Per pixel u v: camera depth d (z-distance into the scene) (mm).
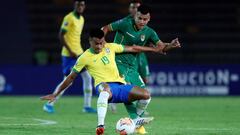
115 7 99500
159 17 98375
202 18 98562
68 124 41031
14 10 94938
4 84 78250
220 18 98500
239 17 98625
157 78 78125
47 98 33250
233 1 99500
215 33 97125
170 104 64125
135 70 38562
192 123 42844
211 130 37531
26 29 94688
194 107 59688
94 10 99062
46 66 78438
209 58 93688
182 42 95312
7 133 34562
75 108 58062
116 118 46625
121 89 33656
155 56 92500
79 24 53375
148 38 38250
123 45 35375
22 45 93938
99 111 31672
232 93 78750
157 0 99312
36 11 98938
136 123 33062
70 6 99812
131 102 34938
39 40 96250
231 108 58531
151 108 58156
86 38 94625
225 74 78688
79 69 33781
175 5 99188
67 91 78625
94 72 33938
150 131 36312
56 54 94500
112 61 34156
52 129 37219
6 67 78438
